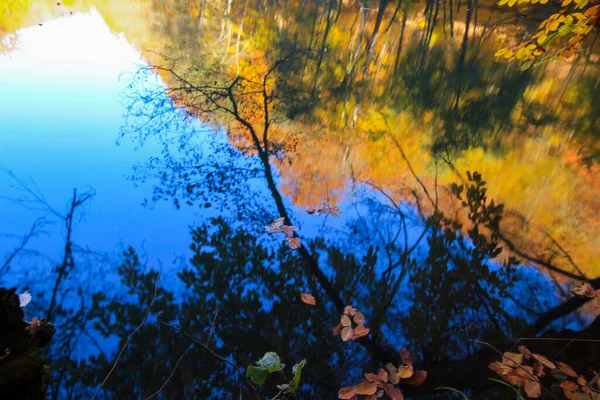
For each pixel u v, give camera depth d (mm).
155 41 6730
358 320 2371
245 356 2164
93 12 7891
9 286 2424
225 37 7004
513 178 4062
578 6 3281
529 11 6547
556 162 4281
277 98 5422
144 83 5277
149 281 2574
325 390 2020
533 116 5094
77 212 3064
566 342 2279
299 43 6941
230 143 4344
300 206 3523
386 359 2215
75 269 2594
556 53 3633
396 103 5508
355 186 3859
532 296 2688
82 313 2299
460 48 6523
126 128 4281
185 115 4727
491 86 5707
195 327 2297
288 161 4164
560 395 1884
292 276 2742
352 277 2779
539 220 3465
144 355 2102
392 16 7152
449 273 2861
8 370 1176
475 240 3213
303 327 2375
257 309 2459
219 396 1938
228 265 2783
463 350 2285
